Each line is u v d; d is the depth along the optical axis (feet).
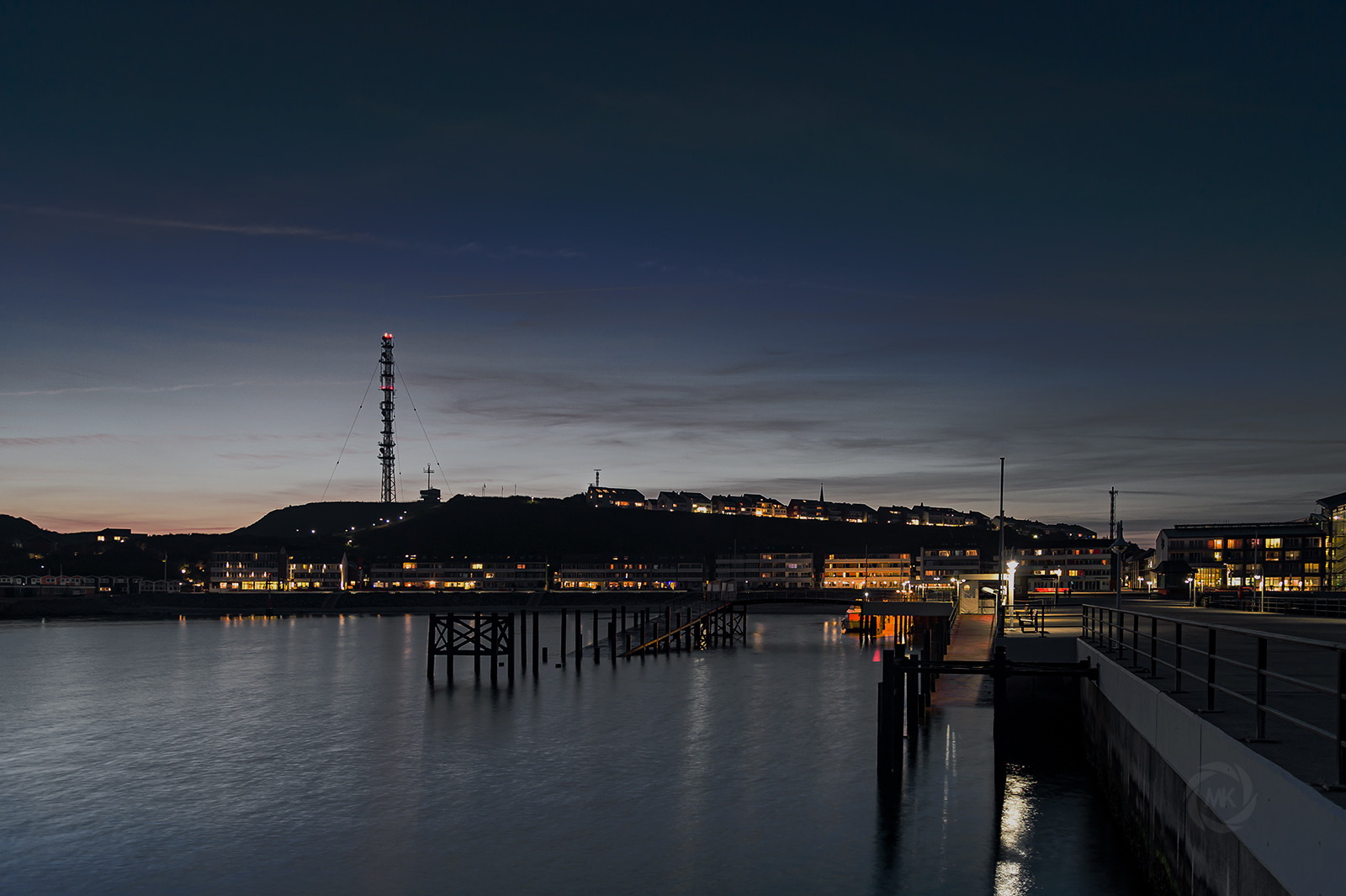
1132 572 615.98
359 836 114.73
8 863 107.24
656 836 112.06
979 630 217.56
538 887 97.35
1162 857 72.33
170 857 108.47
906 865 98.94
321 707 216.74
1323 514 447.01
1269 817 41.75
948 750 146.20
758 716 195.11
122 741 178.40
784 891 94.02
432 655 262.26
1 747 174.09
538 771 146.10
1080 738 139.64
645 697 224.33
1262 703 46.83
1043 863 95.40
